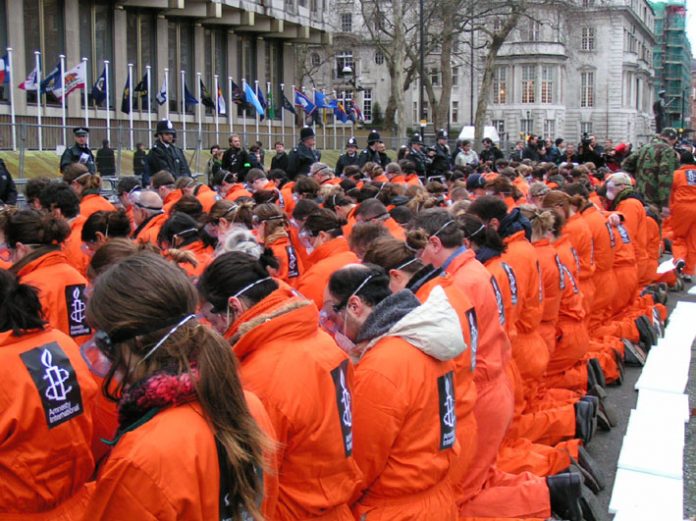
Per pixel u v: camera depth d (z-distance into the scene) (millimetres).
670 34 128750
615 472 6223
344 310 3830
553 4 51562
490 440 5051
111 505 2342
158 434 2346
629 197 11523
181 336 2412
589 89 89875
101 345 2500
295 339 3184
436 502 3758
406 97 85812
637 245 11250
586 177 13555
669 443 6559
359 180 12703
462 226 5789
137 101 33656
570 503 5035
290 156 15453
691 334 10305
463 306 4355
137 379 2404
